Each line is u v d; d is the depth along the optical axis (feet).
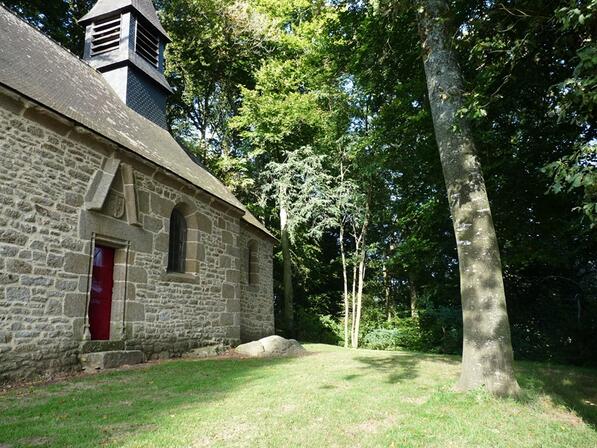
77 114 26.18
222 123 68.49
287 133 61.36
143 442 11.59
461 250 19.36
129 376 22.36
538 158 32.19
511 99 29.43
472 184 19.63
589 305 39.40
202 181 38.96
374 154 50.62
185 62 62.64
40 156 22.98
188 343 33.76
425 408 15.79
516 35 22.84
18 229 21.47
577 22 14.62
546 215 35.17
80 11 55.01
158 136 40.04
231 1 61.26
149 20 43.04
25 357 21.06
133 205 28.84
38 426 13.11
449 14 21.91
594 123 25.22
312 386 19.84
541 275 40.86
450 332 50.55
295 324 64.59
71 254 24.25
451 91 20.76
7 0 44.11
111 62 39.50
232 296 40.57
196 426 13.14
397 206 51.47
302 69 60.03
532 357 41.55
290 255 67.15
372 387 19.80
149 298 30.19
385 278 71.97
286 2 60.13
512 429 13.58
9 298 20.67
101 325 27.04
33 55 28.99
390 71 35.45
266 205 66.54
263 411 14.98
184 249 35.63
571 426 14.58
